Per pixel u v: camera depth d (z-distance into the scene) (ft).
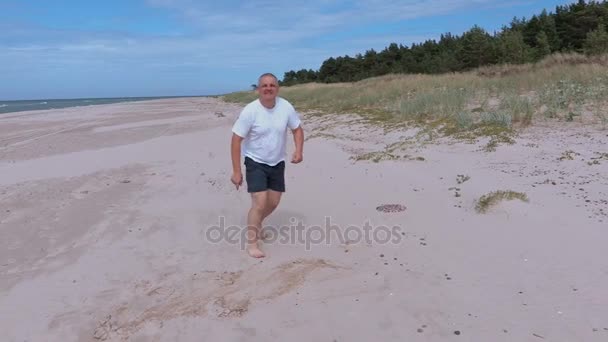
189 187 23.93
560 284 11.10
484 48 146.41
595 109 33.22
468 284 11.50
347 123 45.88
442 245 13.99
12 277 13.87
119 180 26.53
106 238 16.85
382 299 11.11
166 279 13.10
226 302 11.47
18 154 39.78
